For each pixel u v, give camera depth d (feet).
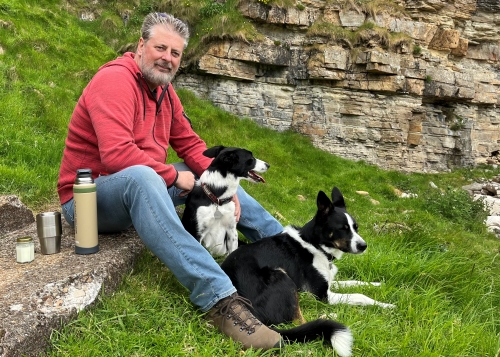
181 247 7.34
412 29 39.50
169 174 8.74
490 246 20.07
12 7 29.12
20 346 5.70
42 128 19.38
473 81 43.91
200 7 36.50
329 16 37.50
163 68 8.99
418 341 8.09
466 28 45.65
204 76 35.81
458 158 45.39
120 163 8.00
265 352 6.87
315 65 35.81
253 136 33.53
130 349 6.54
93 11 38.09
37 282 6.96
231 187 10.64
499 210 31.94
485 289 11.78
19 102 20.15
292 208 22.58
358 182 32.42
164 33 8.80
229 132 31.96
